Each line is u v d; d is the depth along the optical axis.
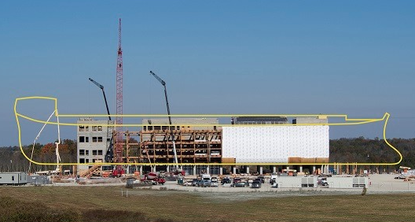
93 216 80.50
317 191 138.38
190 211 94.56
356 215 91.19
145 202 109.94
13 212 77.44
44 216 74.31
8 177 154.75
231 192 135.62
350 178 150.88
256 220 83.44
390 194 127.56
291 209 99.88
